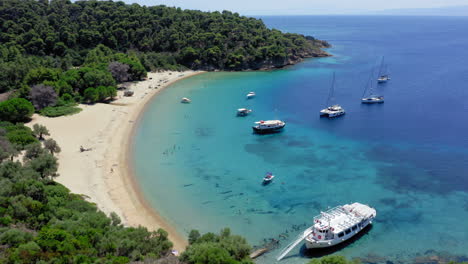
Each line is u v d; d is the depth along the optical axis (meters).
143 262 46.34
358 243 63.69
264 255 60.50
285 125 126.81
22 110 113.75
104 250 49.06
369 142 109.50
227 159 99.06
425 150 102.00
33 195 60.62
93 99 140.38
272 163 96.38
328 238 61.88
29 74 141.88
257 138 114.88
